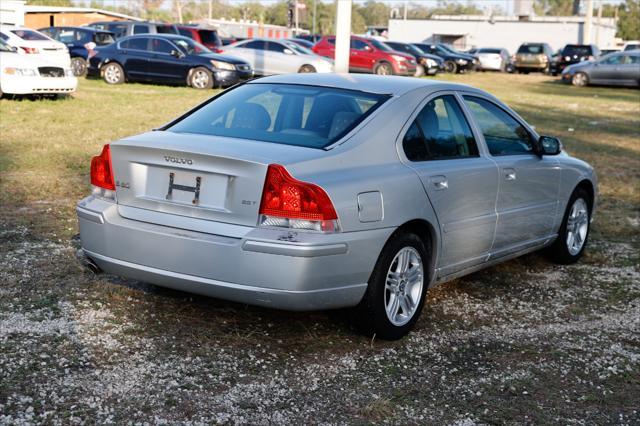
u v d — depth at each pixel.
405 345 4.57
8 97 16.77
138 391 3.77
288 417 3.62
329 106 4.70
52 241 6.19
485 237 5.30
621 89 32.88
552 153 5.91
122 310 4.80
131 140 4.41
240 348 4.35
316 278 4.01
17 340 4.25
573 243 6.60
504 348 4.62
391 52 31.45
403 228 4.57
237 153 4.09
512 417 3.76
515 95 26.20
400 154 4.62
